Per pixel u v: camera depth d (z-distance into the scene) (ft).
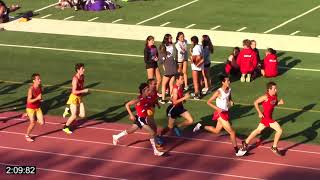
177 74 212.23
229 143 179.63
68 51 274.36
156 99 172.96
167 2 354.54
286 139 181.47
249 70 230.07
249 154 172.24
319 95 216.13
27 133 183.93
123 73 244.63
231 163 167.02
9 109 211.41
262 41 278.67
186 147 177.68
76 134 188.65
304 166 164.35
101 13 334.44
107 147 178.91
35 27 313.94
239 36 287.28
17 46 284.00
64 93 225.35
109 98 218.79
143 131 189.26
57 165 168.76
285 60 253.85
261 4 341.62
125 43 282.77
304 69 243.19
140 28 305.12
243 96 217.36
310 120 194.80
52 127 194.59
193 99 215.51
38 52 274.57
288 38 281.74
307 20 308.60
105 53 269.85
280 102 168.14
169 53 210.18
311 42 275.39
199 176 160.35
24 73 248.52
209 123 194.80
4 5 324.39
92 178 160.66
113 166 167.22
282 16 317.42
